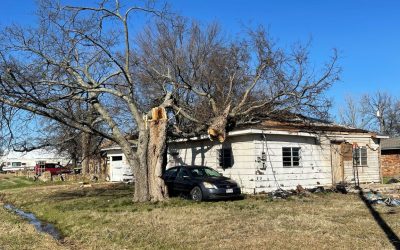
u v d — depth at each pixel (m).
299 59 21.17
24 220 14.96
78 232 12.25
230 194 17.58
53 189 28.19
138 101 24.75
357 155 23.92
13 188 32.59
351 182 22.95
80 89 18.05
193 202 17.16
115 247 10.00
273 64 20.91
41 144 19.20
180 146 25.11
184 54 32.56
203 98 23.89
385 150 35.91
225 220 12.72
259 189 19.84
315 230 10.79
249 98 24.09
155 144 17.86
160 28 32.59
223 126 18.19
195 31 34.97
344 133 23.38
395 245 9.05
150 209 15.46
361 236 9.99
